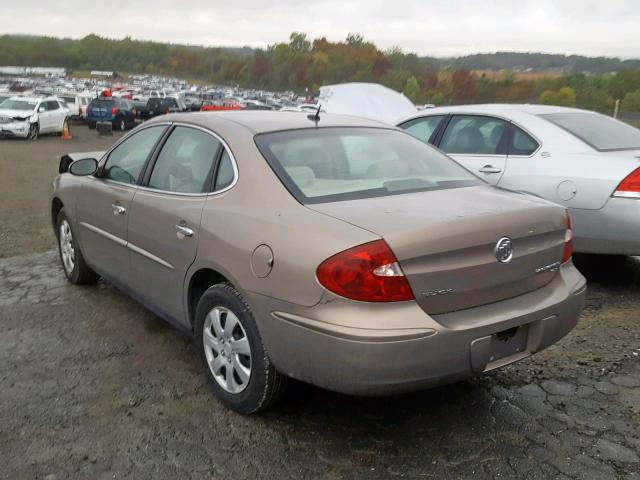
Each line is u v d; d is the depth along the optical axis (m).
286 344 2.83
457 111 6.41
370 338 2.57
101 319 4.64
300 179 3.22
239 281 3.03
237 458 2.92
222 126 3.66
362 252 2.61
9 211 9.26
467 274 2.80
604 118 6.12
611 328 4.47
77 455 2.94
